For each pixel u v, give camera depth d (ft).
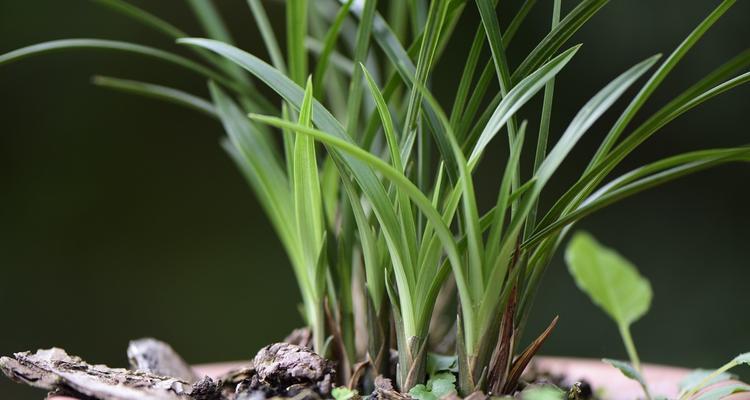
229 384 1.97
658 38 4.75
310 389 1.88
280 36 5.24
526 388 1.92
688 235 4.90
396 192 1.89
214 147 5.38
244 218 5.40
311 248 1.97
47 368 1.89
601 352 4.77
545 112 1.89
